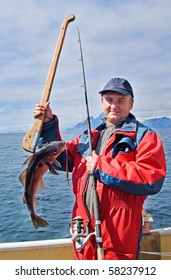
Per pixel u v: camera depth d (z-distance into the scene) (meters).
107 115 2.98
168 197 12.16
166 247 3.53
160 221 9.02
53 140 3.12
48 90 3.05
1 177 19.30
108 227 2.64
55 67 3.04
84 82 3.14
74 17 3.02
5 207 11.41
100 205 2.67
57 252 3.43
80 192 2.86
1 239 7.90
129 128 2.79
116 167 2.59
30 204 2.88
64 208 11.03
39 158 2.86
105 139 2.91
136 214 2.68
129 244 2.63
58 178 18.19
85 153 2.97
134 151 2.72
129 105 2.96
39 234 8.21
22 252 3.37
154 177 2.58
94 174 2.66
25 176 2.88
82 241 2.64
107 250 2.64
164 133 66.12
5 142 66.06
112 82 2.94
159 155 2.66
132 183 2.54
